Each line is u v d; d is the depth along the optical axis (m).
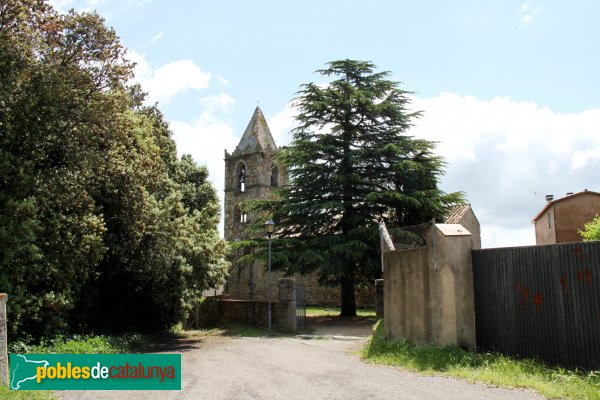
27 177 11.41
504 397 6.76
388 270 12.50
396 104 26.02
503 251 9.38
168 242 16.39
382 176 24.89
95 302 16.58
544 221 36.03
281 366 10.33
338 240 23.09
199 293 19.50
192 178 26.48
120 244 15.53
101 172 14.26
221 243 19.80
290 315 19.03
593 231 16.38
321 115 26.33
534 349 8.62
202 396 7.41
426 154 25.31
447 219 27.30
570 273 8.12
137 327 19.08
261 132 44.22
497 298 9.44
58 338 12.34
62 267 12.80
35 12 12.72
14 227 10.91
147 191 16.36
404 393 7.24
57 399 7.22
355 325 21.09
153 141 18.72
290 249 23.45
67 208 13.20
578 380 7.19
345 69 26.66
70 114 13.23
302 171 25.52
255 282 39.66
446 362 9.14
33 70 12.28
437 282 10.18
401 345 11.19
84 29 13.37
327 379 8.62
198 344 15.89
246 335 18.84
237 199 43.84
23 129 11.81
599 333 7.64
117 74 14.10
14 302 10.97
